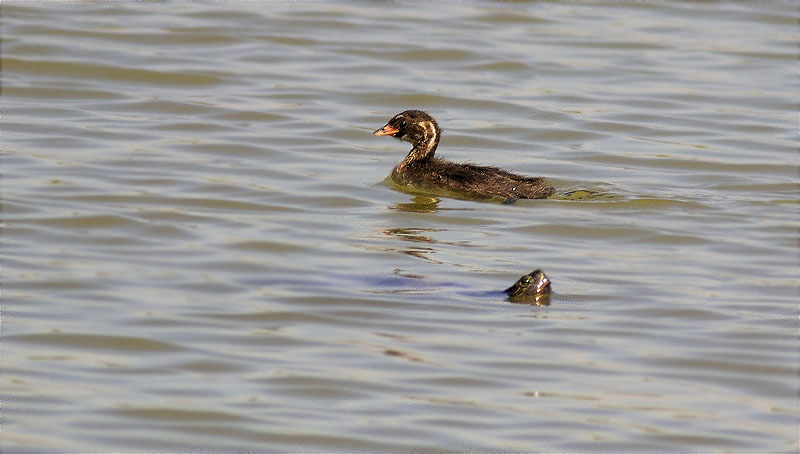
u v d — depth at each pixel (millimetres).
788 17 32219
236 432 12195
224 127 23969
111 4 31641
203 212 18906
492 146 23547
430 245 17547
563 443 11938
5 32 28922
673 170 22109
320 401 12734
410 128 20906
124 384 13109
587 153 23109
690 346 14250
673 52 29547
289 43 29328
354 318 14844
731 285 16234
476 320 14812
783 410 12734
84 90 25984
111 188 19969
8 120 23969
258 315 14906
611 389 13078
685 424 12352
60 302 15258
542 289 15602
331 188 20359
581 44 29875
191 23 30422
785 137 24250
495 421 12328
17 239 17547
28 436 12031
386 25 30859
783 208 19781
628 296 15703
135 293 15594
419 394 12875
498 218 18859
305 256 17000
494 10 32375
